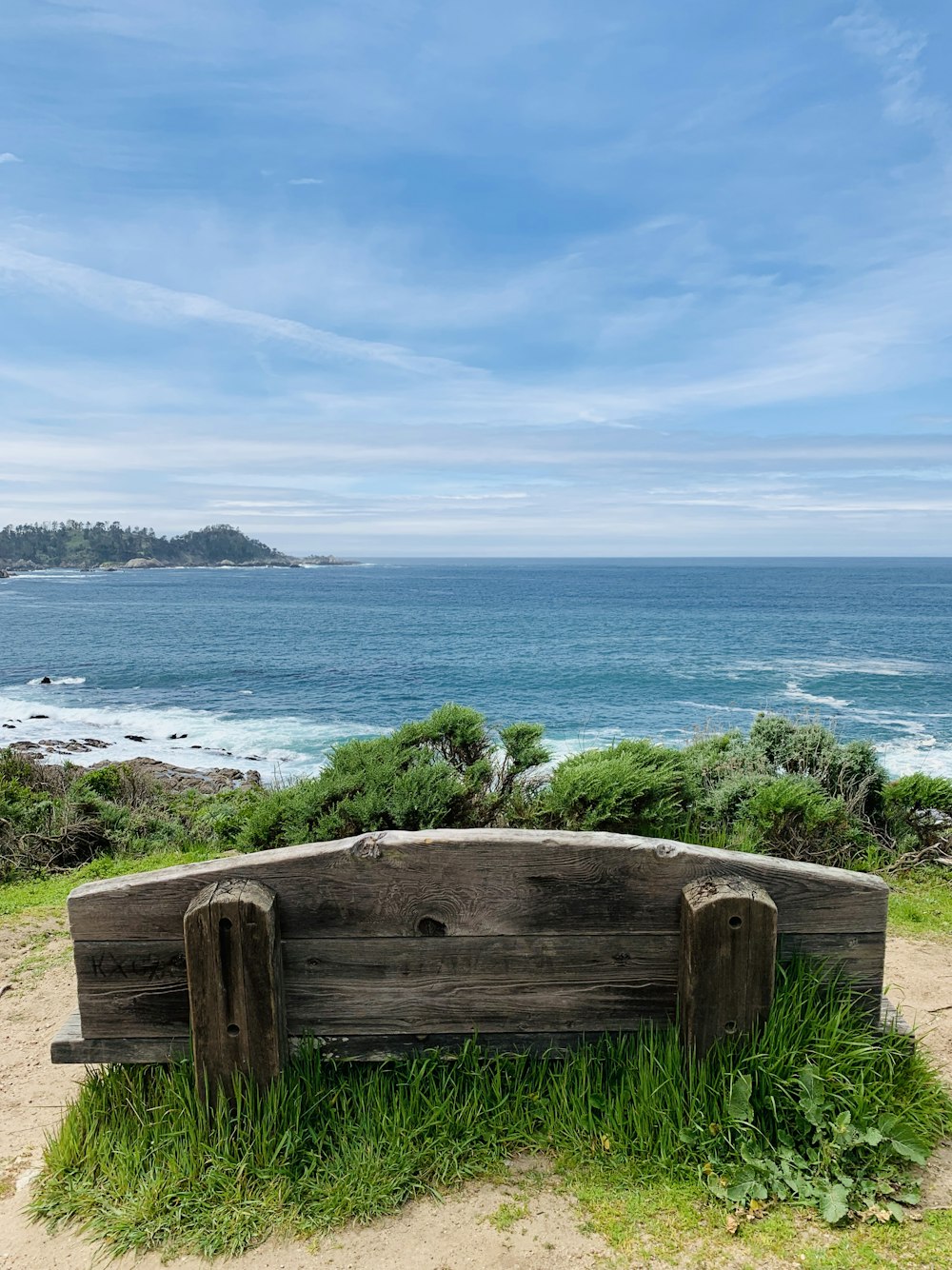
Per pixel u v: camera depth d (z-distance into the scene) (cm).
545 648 5178
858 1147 245
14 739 2609
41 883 684
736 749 702
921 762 2025
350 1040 263
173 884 256
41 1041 372
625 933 262
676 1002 264
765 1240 220
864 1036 260
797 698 3234
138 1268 220
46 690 3706
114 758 2281
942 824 615
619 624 7056
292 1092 254
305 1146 249
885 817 624
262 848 441
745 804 571
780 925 265
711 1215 229
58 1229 236
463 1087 264
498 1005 263
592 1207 233
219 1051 248
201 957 244
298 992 260
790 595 11394
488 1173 246
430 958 261
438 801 404
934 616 7656
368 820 402
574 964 263
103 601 10231
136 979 260
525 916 261
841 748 665
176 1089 257
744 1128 244
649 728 2639
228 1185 239
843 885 264
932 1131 259
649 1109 251
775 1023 252
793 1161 241
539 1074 265
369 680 3938
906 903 505
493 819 457
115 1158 253
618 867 260
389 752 463
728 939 247
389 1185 239
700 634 6056
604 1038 266
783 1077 251
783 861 264
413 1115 256
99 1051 263
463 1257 218
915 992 378
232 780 1956
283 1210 235
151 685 3831
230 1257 222
